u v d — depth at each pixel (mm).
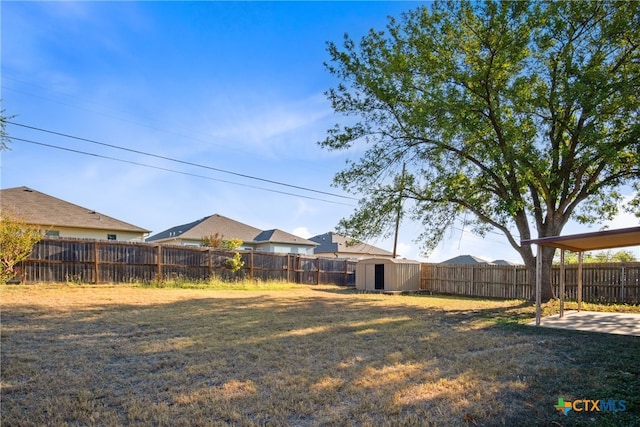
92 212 20922
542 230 12328
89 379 4180
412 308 11078
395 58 12125
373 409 3406
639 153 9977
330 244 34375
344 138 13031
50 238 13180
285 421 3164
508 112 11734
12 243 11750
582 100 9883
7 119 9477
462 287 17312
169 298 11633
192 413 3301
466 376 4348
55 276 13203
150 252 15242
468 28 11766
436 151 11633
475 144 11750
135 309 9305
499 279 15883
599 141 9906
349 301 12844
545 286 12484
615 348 5852
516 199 11117
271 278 18750
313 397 3686
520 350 5684
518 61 11266
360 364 4855
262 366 4734
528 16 10914
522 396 3760
